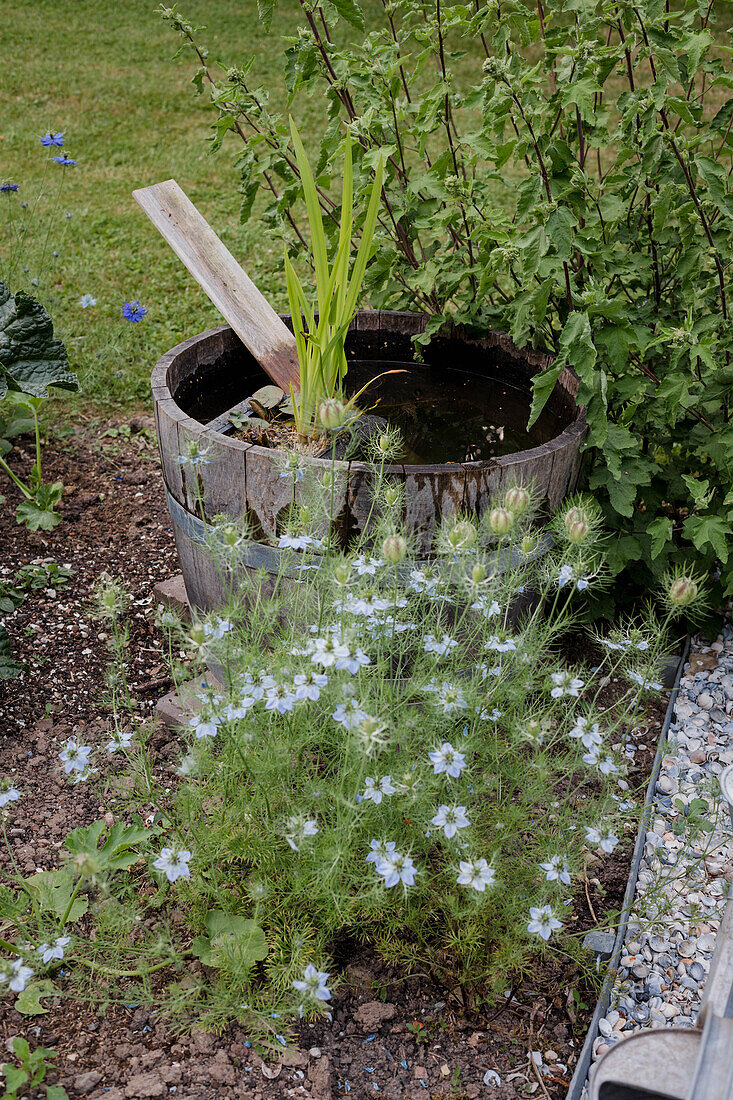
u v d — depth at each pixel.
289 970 1.68
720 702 2.63
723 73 2.55
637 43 2.45
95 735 2.46
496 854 1.67
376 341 3.00
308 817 1.74
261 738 1.85
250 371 2.88
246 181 2.98
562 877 1.67
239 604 2.03
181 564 2.60
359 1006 1.82
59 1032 1.75
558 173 2.33
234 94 2.82
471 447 2.54
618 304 2.29
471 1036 1.80
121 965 1.86
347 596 1.76
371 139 2.78
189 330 4.63
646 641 1.96
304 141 7.15
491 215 2.69
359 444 2.42
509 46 2.32
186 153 7.18
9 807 2.24
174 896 1.98
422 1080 1.72
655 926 2.00
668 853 2.20
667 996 1.91
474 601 1.94
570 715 2.00
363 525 2.14
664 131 2.45
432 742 1.76
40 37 10.08
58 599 2.96
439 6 2.63
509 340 2.83
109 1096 1.63
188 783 1.97
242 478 2.17
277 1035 1.67
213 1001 1.75
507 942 1.77
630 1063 1.51
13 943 1.87
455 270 2.92
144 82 8.88
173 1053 1.72
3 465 3.17
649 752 2.50
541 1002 1.87
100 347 4.39
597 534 2.20
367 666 1.92
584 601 2.79
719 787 1.98
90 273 5.12
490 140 2.42
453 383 2.94
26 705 2.56
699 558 2.76
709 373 2.65
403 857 1.62
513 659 1.93
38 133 7.37
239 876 1.97
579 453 2.37
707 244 2.65
